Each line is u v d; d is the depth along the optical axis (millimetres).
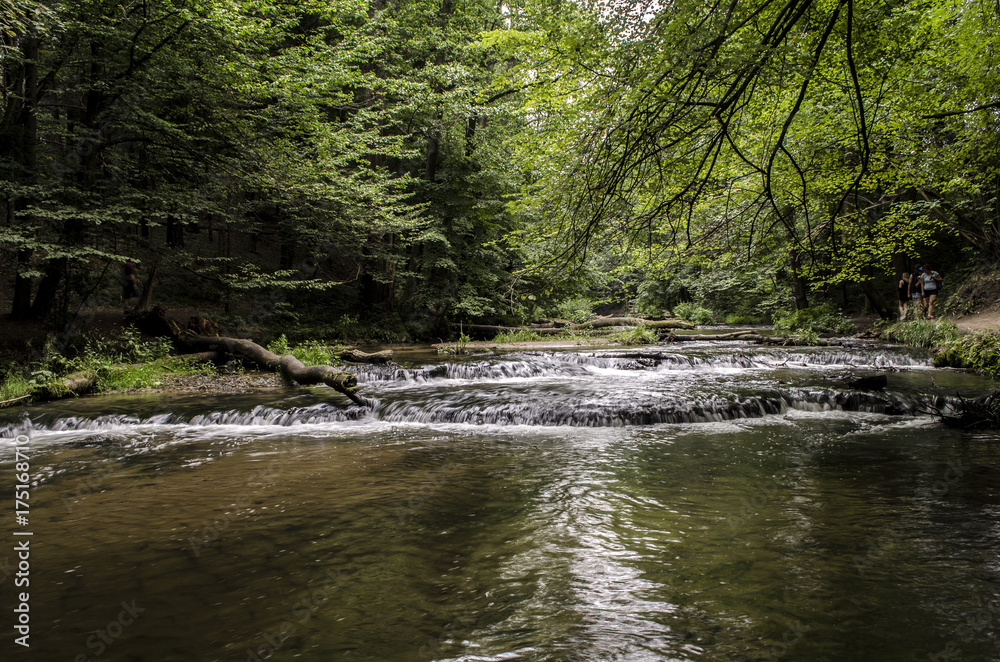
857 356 13727
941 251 21016
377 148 17156
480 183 21125
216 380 12023
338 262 26203
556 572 3262
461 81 19484
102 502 4641
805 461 5574
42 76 13453
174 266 16500
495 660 2395
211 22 11609
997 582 2998
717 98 4352
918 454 5727
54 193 11469
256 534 3910
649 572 3234
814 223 8656
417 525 4051
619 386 10445
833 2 4289
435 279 22266
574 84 4648
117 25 11953
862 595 2896
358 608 2873
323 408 8617
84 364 11383
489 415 8102
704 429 7281
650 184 4723
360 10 15156
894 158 7848
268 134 13898
